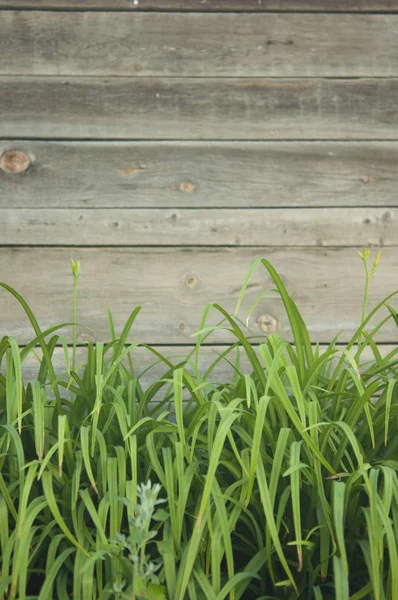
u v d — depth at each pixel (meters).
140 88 2.27
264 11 2.30
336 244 2.29
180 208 2.28
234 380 1.82
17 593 1.44
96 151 2.26
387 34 2.32
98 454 1.58
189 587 1.33
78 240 2.25
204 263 2.27
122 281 2.26
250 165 2.29
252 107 2.29
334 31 2.30
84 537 1.43
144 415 1.81
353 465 1.57
